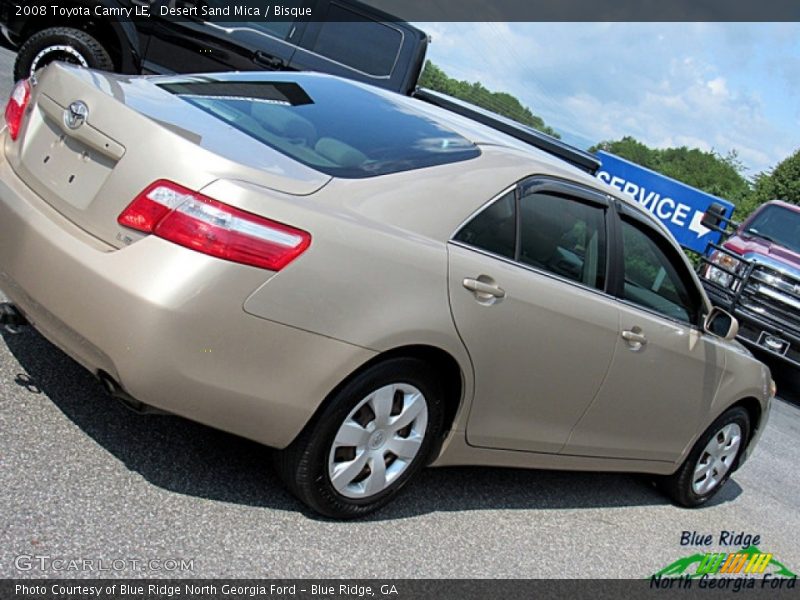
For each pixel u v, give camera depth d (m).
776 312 10.41
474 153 3.74
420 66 9.94
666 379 4.50
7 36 8.77
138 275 2.79
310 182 3.12
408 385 3.35
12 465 3.02
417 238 3.28
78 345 2.93
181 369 2.80
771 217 11.84
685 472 5.09
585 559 3.97
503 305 3.52
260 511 3.29
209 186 2.83
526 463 4.07
